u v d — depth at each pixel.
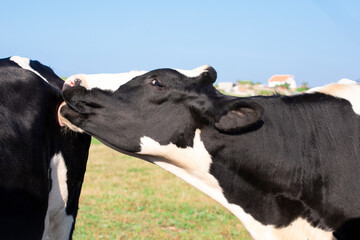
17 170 2.09
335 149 2.42
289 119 2.46
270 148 2.40
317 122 2.47
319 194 2.40
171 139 2.42
